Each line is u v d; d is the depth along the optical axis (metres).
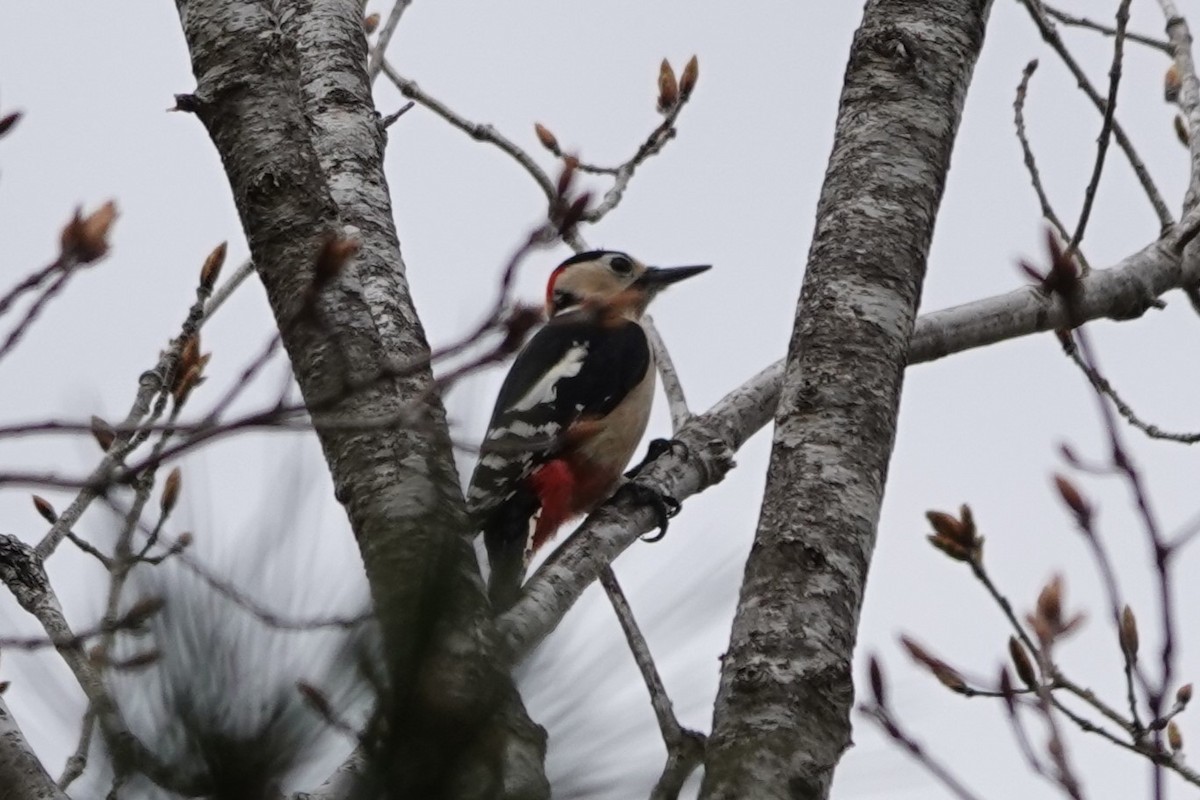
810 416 7.21
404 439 6.87
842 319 7.54
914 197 8.07
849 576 6.66
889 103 8.40
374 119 10.01
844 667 6.36
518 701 4.62
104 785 4.40
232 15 8.08
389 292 8.73
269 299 7.62
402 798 4.40
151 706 4.38
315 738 4.42
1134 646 8.59
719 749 6.11
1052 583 8.92
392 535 5.61
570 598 9.17
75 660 6.59
